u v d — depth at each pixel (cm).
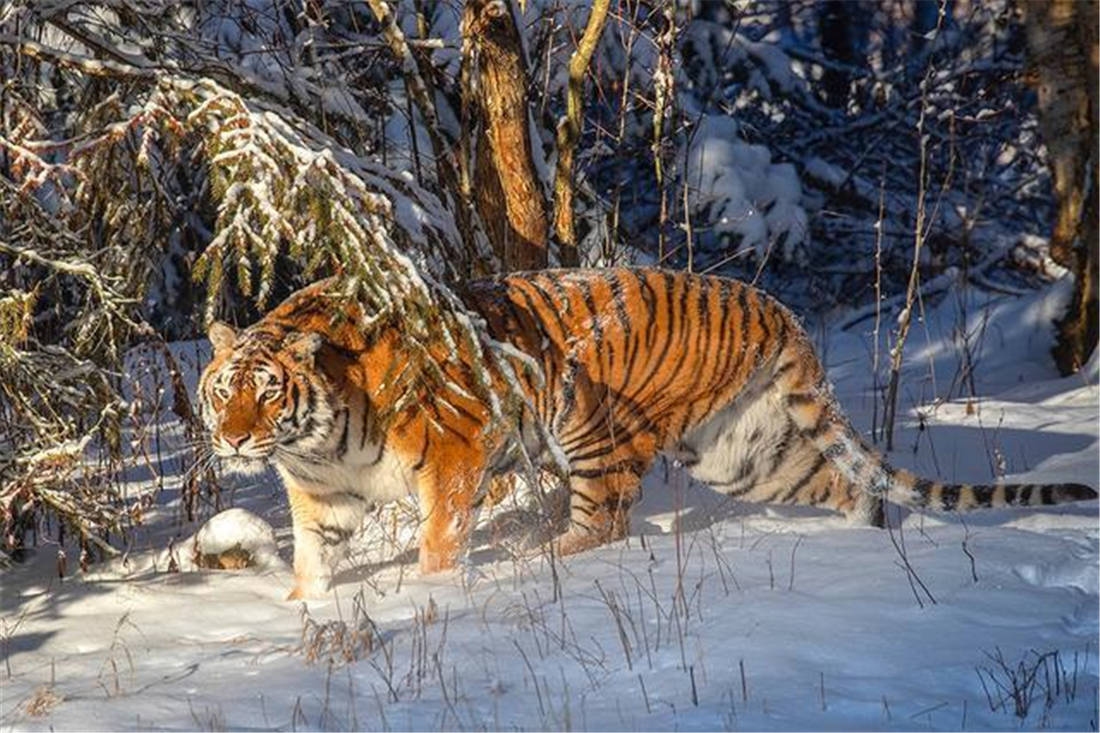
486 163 1273
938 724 696
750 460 1106
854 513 1095
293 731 722
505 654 821
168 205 1181
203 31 1344
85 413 1087
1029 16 1842
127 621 956
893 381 1424
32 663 882
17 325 1022
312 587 994
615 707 732
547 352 1038
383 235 970
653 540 1045
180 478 1240
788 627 824
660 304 1058
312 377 953
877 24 3222
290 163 982
